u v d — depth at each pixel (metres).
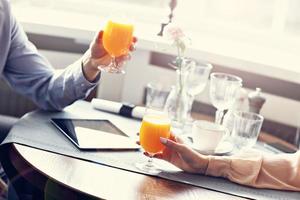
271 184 1.43
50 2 2.78
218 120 1.76
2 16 1.79
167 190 1.30
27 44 1.89
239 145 1.64
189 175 1.42
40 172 1.29
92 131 1.62
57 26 2.44
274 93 2.38
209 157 1.44
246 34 2.76
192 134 1.61
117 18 1.65
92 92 2.56
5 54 1.83
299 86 2.32
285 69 2.31
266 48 2.72
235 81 1.72
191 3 2.78
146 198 1.23
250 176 1.42
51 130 1.58
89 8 2.81
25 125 1.58
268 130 2.38
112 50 1.63
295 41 2.69
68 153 1.42
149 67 2.57
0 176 1.87
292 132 2.35
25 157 1.35
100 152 1.47
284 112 2.37
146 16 2.82
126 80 2.60
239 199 1.31
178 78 1.73
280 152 1.72
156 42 2.44
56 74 1.80
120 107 1.85
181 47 1.68
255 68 2.36
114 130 1.66
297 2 2.66
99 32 1.62
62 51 2.55
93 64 1.67
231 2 2.76
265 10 2.73
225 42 2.72
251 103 1.87
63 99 1.73
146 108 1.81
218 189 1.35
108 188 1.26
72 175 1.30
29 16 2.56
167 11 2.28
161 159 1.45
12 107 2.50
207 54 2.42
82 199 1.26
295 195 1.41
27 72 1.84
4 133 2.01
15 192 1.60
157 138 1.40
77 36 2.46
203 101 2.48
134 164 1.42
